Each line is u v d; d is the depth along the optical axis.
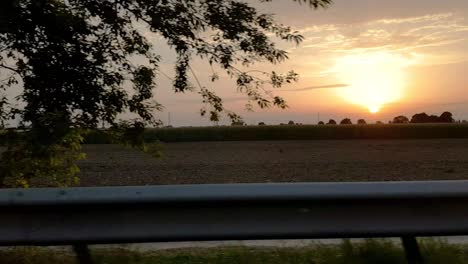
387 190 4.52
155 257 5.55
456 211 4.70
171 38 7.52
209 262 5.39
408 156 36.88
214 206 4.53
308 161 33.25
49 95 7.04
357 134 65.50
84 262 5.01
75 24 6.61
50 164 6.89
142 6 7.23
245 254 5.52
